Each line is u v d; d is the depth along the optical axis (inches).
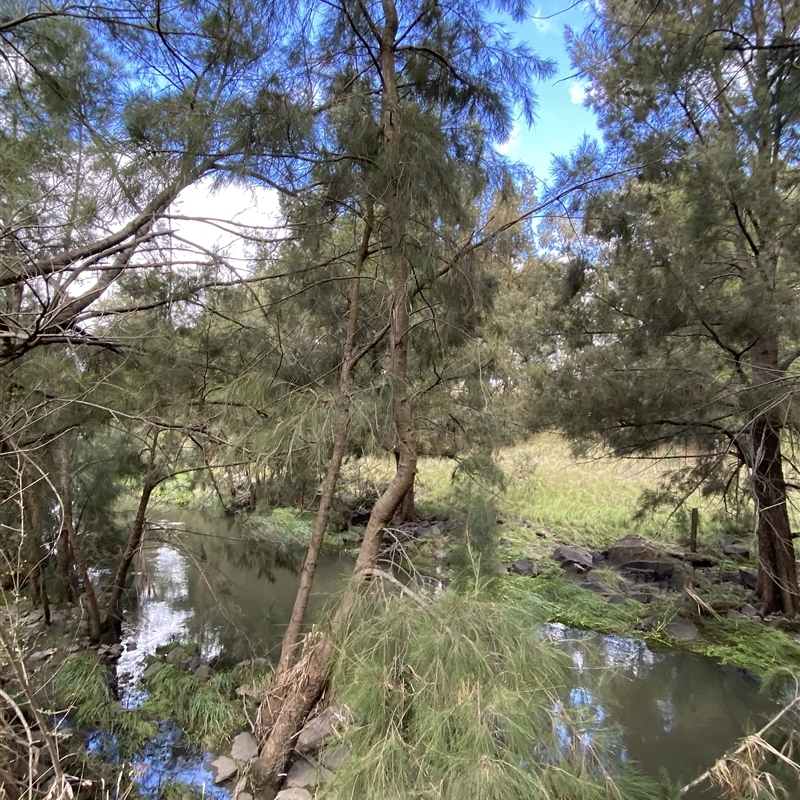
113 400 148.3
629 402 221.5
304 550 312.5
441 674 84.0
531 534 369.1
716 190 185.6
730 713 178.2
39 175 125.3
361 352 138.7
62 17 115.2
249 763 138.7
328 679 126.0
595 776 82.2
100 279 134.7
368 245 140.1
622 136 211.5
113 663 194.1
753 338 196.9
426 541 196.7
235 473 144.9
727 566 302.4
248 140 108.2
